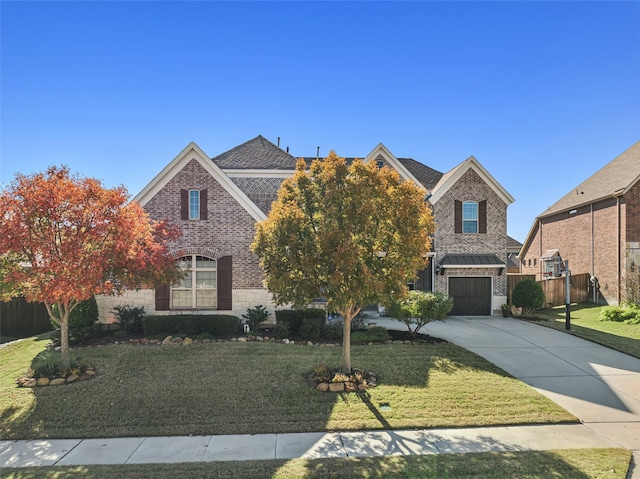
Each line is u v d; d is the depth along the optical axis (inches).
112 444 271.0
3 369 420.5
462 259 793.6
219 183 633.6
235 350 461.7
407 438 276.5
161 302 612.4
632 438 276.8
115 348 470.6
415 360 438.3
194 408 323.9
